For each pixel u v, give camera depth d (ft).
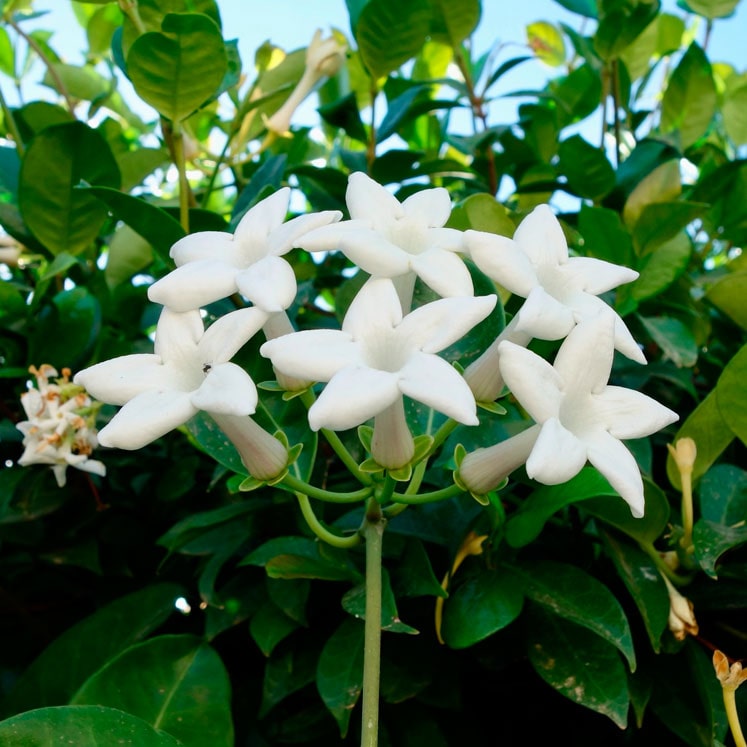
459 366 0.68
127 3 0.92
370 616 0.61
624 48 1.20
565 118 1.35
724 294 0.94
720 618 0.79
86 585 1.03
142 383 0.60
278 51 1.22
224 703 0.73
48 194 0.97
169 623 0.94
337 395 0.53
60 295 1.00
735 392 0.74
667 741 0.79
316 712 0.79
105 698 0.70
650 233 0.95
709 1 1.26
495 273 0.61
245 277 0.60
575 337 0.59
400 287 0.68
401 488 0.81
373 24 1.09
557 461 0.53
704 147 1.34
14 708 0.81
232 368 0.57
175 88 0.88
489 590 0.72
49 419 0.91
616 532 0.77
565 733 0.83
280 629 0.76
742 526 0.74
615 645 0.68
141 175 1.18
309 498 0.84
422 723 0.76
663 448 0.96
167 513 1.01
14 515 0.94
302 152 1.37
